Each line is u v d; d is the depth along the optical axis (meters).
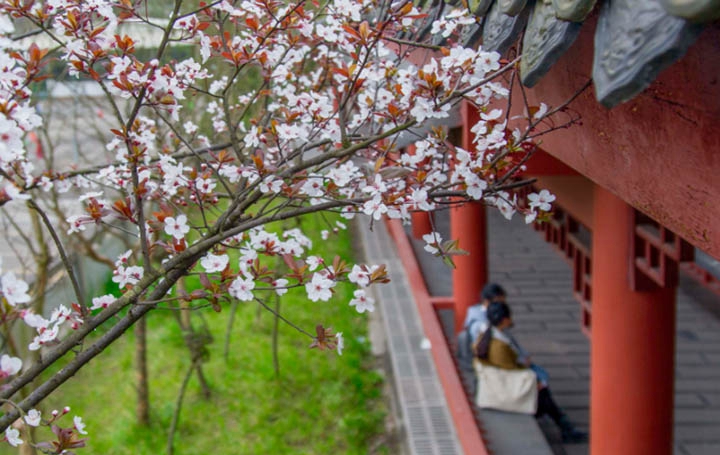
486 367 5.18
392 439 5.58
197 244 1.53
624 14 0.88
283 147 2.04
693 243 1.05
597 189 3.53
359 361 6.91
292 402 6.17
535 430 4.94
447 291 7.91
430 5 2.12
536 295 8.36
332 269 1.55
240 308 8.23
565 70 1.48
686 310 7.52
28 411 1.44
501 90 1.62
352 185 1.88
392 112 1.63
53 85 4.82
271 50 2.14
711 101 0.90
